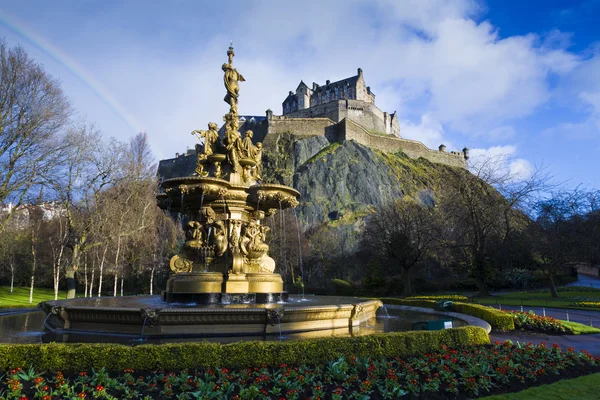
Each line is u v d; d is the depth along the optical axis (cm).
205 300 1133
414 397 612
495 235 3631
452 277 4978
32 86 2414
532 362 802
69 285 2955
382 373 675
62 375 600
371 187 8225
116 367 641
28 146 2450
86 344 671
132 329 894
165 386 577
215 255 1224
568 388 679
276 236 4781
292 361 694
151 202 3628
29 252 4753
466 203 3466
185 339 865
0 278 5194
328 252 5738
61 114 2569
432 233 4019
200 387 568
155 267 4347
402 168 9369
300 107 11769
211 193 1204
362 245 5300
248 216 1326
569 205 3269
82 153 2852
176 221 4925
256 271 1258
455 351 811
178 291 1141
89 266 4100
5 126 2372
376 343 760
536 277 4328
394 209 4547
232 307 975
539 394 647
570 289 3772
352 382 640
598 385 698
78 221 3253
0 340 863
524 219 3591
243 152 1343
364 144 9581
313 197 7956
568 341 1121
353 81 11481
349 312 1061
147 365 648
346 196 8062
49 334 949
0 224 2719
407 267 4059
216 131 1379
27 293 4347
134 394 561
